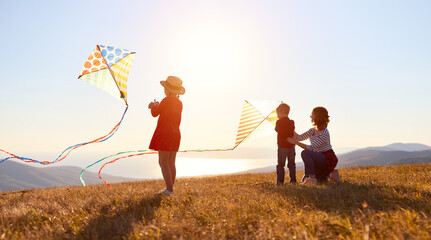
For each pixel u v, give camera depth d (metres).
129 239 2.82
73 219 3.82
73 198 5.75
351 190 4.80
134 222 3.30
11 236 3.07
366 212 3.27
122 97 5.27
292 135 7.25
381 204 3.76
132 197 5.20
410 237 2.27
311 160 6.83
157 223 3.38
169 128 5.94
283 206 3.94
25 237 3.12
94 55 5.22
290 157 7.28
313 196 4.42
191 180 10.86
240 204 4.23
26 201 5.74
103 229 3.20
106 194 6.00
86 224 3.55
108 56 5.20
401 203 3.65
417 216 2.72
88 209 4.55
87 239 3.00
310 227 2.73
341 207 3.68
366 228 2.31
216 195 5.39
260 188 6.07
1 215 4.08
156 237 2.88
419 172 7.64
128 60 5.40
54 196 6.43
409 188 4.79
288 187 5.55
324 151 6.88
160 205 4.71
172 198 5.12
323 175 6.83
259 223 3.17
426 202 3.51
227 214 3.65
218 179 10.85
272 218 3.39
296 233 2.63
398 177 6.63
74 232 3.26
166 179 5.84
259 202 4.29
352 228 2.59
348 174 8.80
